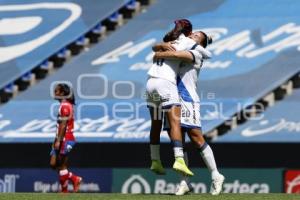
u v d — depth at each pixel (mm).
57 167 38812
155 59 25625
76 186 38625
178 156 24891
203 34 26812
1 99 62625
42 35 65312
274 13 62906
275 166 54500
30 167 57750
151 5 65750
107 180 51312
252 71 59281
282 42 60594
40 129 58375
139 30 64125
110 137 56375
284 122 56062
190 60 25219
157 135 26438
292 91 58625
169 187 50281
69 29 65125
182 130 26344
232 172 49969
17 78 62719
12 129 58719
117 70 61594
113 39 64125
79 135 56844
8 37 65938
